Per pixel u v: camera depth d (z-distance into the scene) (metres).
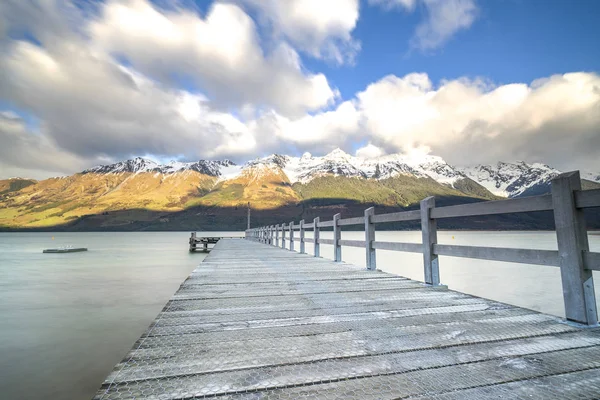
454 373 1.71
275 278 5.12
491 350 2.03
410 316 2.85
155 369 1.76
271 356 1.95
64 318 10.95
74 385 5.93
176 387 1.56
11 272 23.22
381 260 31.52
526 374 1.69
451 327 2.52
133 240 88.69
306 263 7.52
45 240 87.25
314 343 2.18
